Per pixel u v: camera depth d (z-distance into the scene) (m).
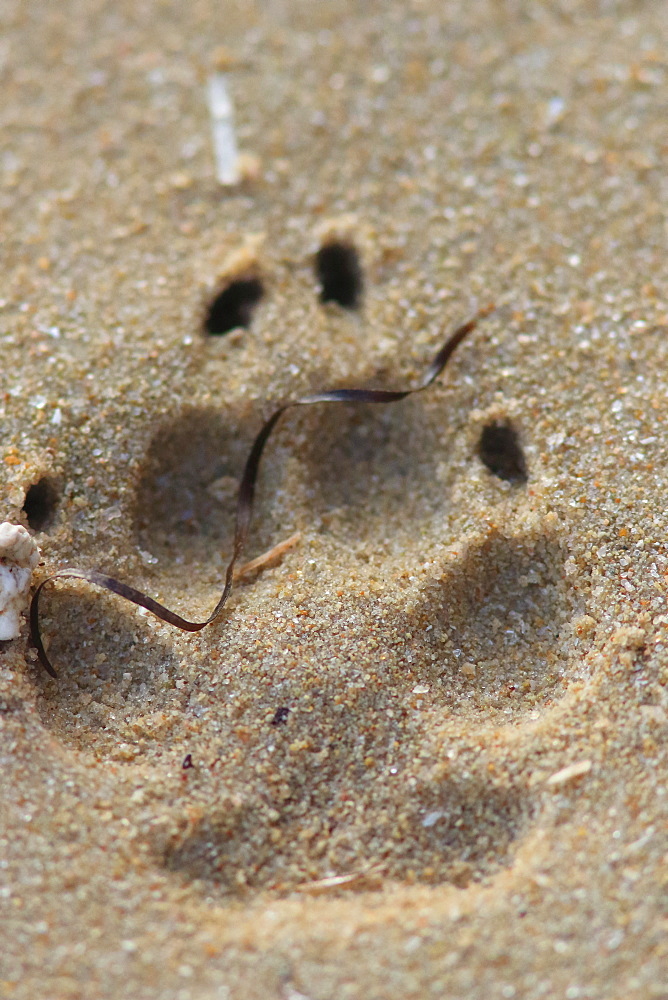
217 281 0.43
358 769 0.40
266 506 0.42
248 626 0.41
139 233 0.44
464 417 0.42
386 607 0.41
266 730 0.41
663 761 0.40
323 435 0.43
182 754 0.41
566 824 0.40
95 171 0.45
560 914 0.40
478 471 0.42
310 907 0.40
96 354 0.43
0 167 0.45
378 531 0.42
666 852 0.40
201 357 0.43
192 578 0.42
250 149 0.45
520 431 0.42
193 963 0.39
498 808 0.40
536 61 0.46
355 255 0.44
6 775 0.40
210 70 0.46
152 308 0.43
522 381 0.43
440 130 0.45
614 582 0.41
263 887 0.40
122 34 0.46
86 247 0.44
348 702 0.41
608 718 0.41
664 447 0.42
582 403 0.42
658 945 0.39
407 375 0.43
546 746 0.40
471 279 0.43
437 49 0.46
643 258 0.44
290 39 0.46
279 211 0.44
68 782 0.40
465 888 0.40
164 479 0.42
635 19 0.46
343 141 0.45
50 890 0.40
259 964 0.39
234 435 0.43
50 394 0.42
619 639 0.41
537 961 0.39
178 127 0.45
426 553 0.42
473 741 0.41
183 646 0.41
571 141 0.45
